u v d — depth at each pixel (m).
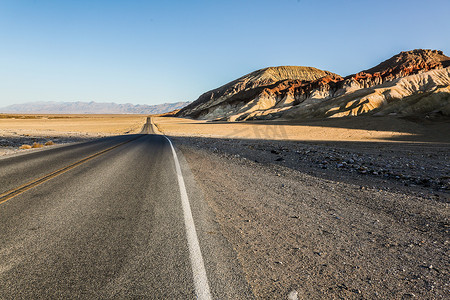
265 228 3.71
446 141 34.47
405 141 33.78
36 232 3.23
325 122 77.81
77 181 6.21
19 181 6.12
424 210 4.99
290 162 11.53
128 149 14.23
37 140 22.23
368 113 111.50
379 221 4.32
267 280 2.41
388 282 2.52
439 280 2.59
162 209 4.28
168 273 2.41
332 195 5.95
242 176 7.71
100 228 3.40
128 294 2.08
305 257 2.92
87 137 29.44
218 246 3.03
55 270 2.39
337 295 2.26
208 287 2.22
